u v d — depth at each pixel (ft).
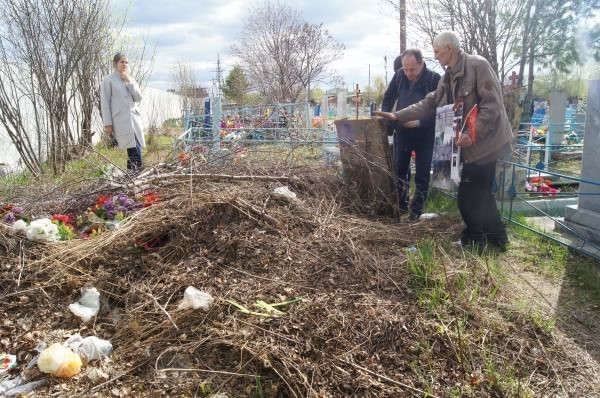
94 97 31.96
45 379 8.32
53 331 9.64
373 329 9.16
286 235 12.59
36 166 24.90
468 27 31.22
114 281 11.07
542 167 28.14
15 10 25.12
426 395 7.84
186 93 78.23
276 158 19.62
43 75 25.85
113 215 14.14
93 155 24.75
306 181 17.29
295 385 7.93
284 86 84.79
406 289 10.63
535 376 8.46
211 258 11.65
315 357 8.57
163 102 68.80
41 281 10.86
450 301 10.14
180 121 58.29
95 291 10.46
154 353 8.89
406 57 17.10
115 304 10.63
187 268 11.29
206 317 9.57
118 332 9.61
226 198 13.46
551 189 22.12
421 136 17.38
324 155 21.83
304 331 9.10
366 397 7.80
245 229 12.59
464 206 14.20
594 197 15.85
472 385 8.13
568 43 30.71
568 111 47.14
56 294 10.61
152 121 53.16
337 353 8.66
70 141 26.30
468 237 14.57
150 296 10.37
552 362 8.82
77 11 27.43
